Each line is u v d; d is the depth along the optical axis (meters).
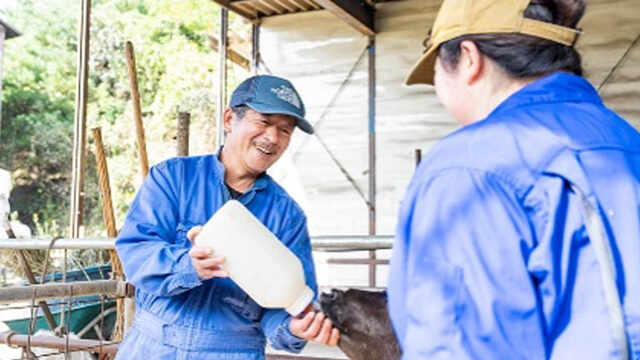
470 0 1.20
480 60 1.21
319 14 9.91
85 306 6.07
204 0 23.73
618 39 8.52
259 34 10.20
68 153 23.73
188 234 1.82
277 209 2.19
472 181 1.07
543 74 1.20
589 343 1.04
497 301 1.01
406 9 9.50
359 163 9.63
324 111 9.83
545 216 1.06
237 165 2.17
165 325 2.06
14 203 22.97
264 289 1.71
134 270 2.00
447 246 1.06
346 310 1.49
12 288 2.65
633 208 1.09
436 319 1.04
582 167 1.09
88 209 22.08
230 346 2.07
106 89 23.30
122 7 23.58
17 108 23.75
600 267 1.04
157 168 2.17
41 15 24.53
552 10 1.18
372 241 2.70
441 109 9.34
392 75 9.55
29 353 2.95
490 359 1.00
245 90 2.10
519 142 1.10
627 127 1.20
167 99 23.09
